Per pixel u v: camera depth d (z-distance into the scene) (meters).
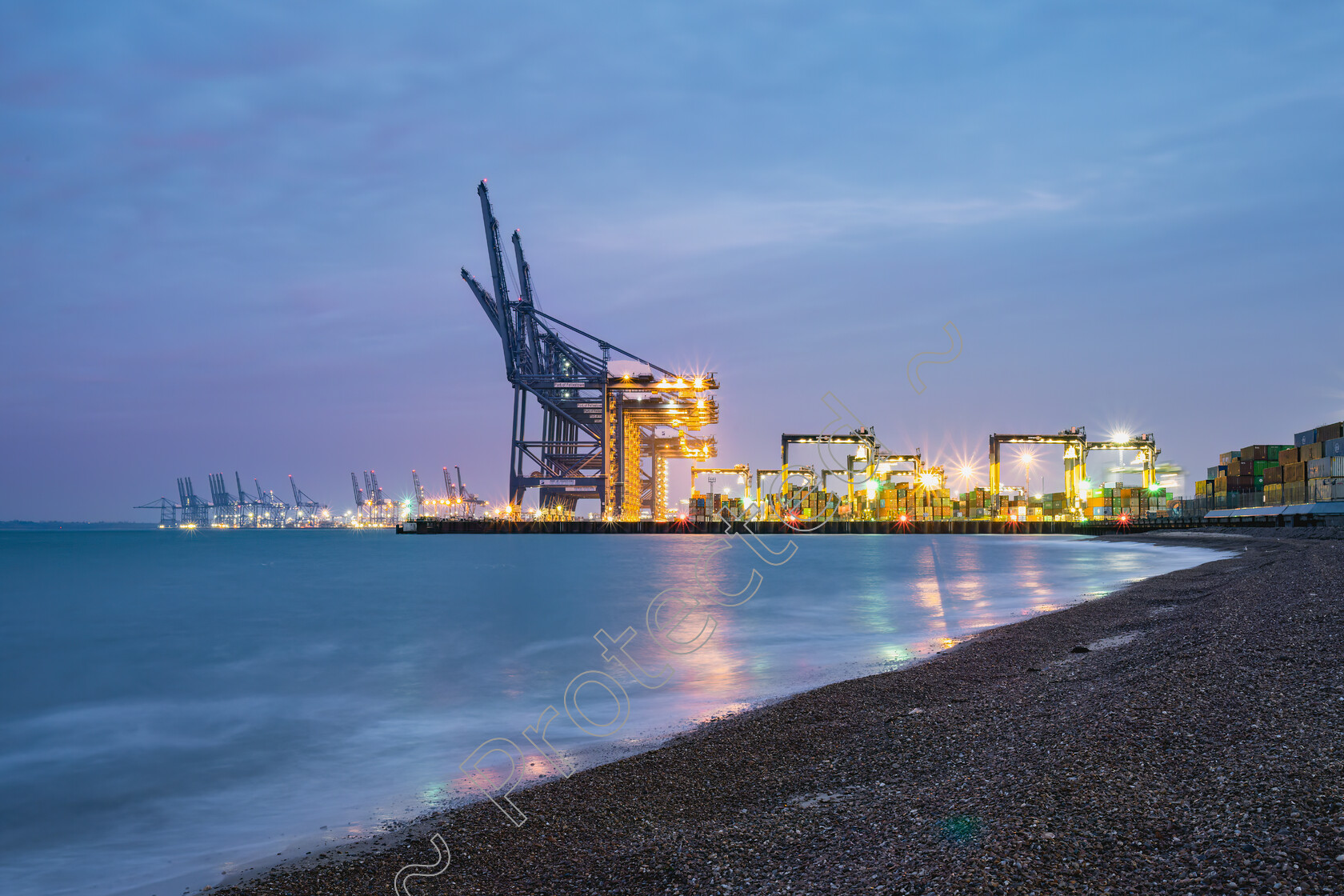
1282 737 7.76
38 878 8.84
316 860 8.70
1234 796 6.29
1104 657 15.63
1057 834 6.12
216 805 11.16
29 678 21.39
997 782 7.94
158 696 18.77
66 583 59.38
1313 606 17.72
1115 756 8.05
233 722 16.08
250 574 69.25
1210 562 49.50
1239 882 4.85
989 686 14.23
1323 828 5.37
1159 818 6.11
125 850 9.59
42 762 13.52
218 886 8.24
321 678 20.52
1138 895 4.92
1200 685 10.85
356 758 13.20
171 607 40.88
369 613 36.44
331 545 160.00
